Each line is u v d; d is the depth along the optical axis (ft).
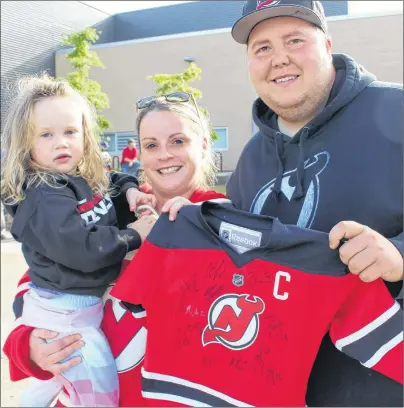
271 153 6.72
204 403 5.37
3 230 29.96
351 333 5.10
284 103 6.26
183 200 6.13
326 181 6.02
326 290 5.17
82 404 6.36
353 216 5.83
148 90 59.36
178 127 7.00
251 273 5.47
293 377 5.18
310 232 5.30
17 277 20.15
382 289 5.14
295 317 5.23
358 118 6.06
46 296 6.68
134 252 6.93
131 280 5.83
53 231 6.26
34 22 53.47
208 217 5.92
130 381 6.63
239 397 5.29
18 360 6.53
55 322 6.57
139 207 7.19
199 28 66.13
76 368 6.46
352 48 49.80
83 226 6.35
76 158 7.07
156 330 5.69
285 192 6.35
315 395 5.95
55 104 7.00
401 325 5.05
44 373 6.73
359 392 5.70
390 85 6.19
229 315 5.46
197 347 5.53
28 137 6.88
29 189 6.60
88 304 6.74
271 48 6.24
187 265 5.71
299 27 6.05
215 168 9.02
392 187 5.69
